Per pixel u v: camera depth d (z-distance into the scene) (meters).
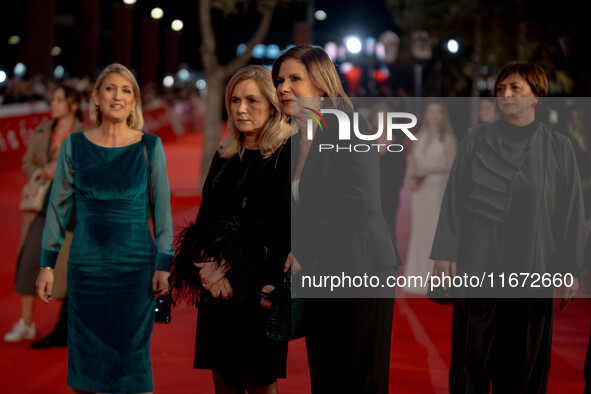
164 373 5.06
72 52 59.44
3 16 43.72
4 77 25.94
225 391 3.70
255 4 15.96
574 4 8.76
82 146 4.06
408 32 25.89
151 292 4.05
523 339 3.74
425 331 6.16
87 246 4.00
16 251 9.20
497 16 10.35
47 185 5.74
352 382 3.26
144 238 4.04
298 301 3.32
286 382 4.95
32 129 18.48
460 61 18.70
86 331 4.00
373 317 3.26
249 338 3.58
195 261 3.53
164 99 33.31
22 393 4.68
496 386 3.82
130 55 48.38
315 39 48.34
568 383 5.01
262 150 3.52
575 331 6.27
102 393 4.06
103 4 48.34
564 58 8.92
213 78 15.59
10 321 6.29
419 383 4.94
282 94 3.34
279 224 3.45
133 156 4.04
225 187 3.59
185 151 26.11
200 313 3.68
